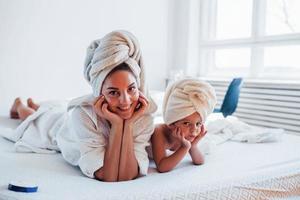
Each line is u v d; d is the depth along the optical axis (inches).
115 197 27.6
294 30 91.4
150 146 37.7
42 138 45.2
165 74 114.3
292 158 42.0
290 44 90.4
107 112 31.5
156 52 111.3
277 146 49.4
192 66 116.0
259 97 89.7
